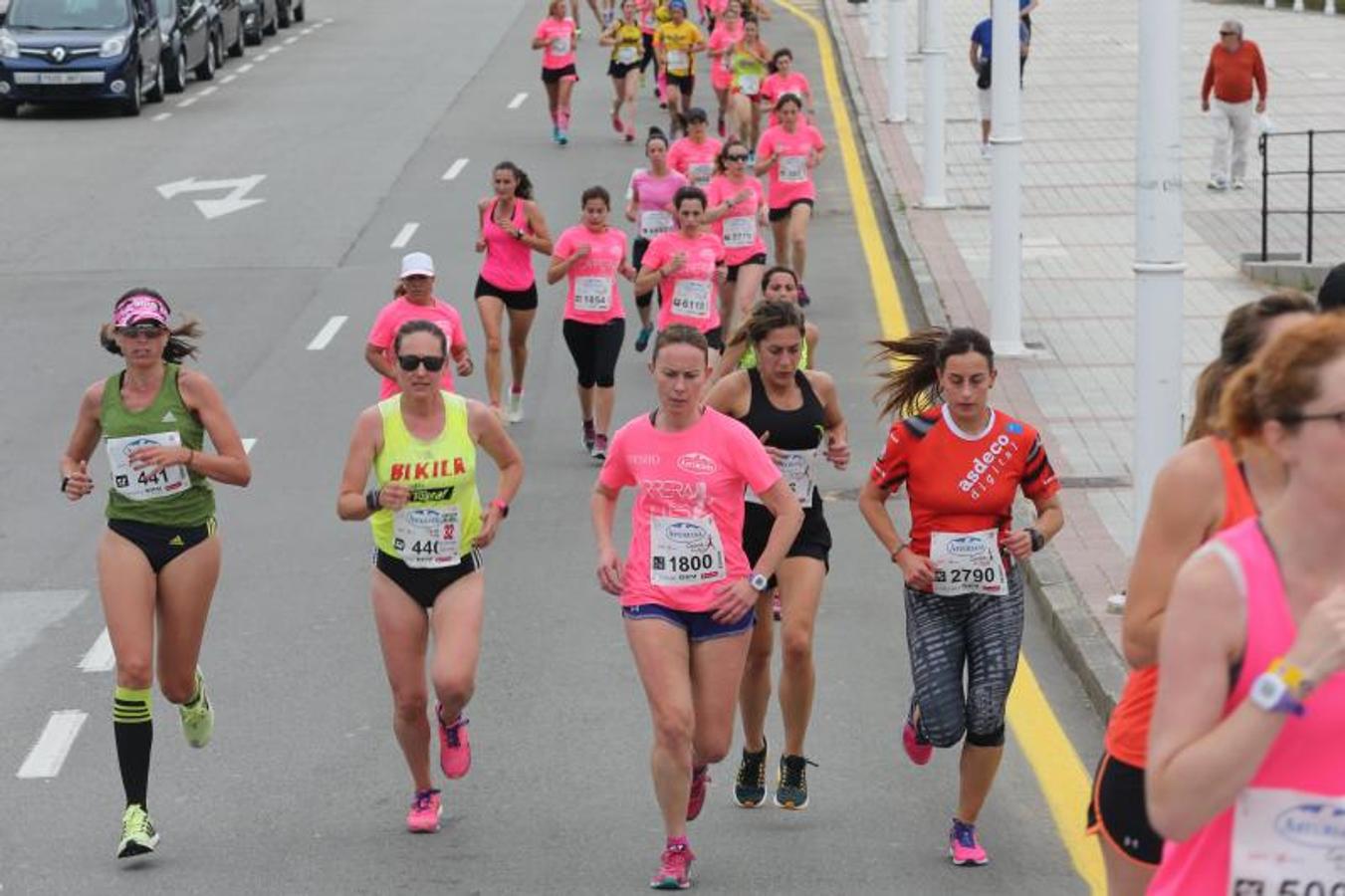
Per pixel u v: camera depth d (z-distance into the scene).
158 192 52.97
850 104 66.50
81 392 34.47
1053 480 15.74
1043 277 41.47
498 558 25.09
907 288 41.25
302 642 21.92
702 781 16.23
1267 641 7.95
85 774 18.27
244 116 66.06
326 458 30.19
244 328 39.00
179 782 17.98
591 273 29.48
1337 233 45.31
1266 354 7.96
